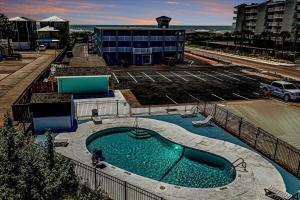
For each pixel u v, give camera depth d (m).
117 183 15.13
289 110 30.12
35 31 96.88
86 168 15.36
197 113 28.33
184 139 21.47
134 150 20.42
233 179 16.56
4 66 54.41
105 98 33.56
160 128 23.70
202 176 17.05
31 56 71.25
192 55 84.62
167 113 28.20
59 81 33.69
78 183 9.88
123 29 61.97
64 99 23.23
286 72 56.00
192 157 19.67
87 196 9.43
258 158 18.48
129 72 53.25
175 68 58.97
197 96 35.59
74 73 34.66
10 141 8.74
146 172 17.39
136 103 31.84
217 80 46.44
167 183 15.68
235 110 29.83
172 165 18.36
